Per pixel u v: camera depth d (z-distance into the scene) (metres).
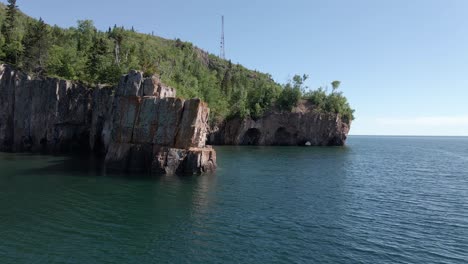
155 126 55.72
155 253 23.44
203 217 31.88
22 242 24.62
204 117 59.75
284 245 25.38
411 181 56.78
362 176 60.84
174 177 51.91
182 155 54.94
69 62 97.00
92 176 50.94
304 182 52.50
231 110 148.50
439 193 46.22
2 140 84.38
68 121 86.88
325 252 24.28
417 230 29.58
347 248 25.12
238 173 59.56
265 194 42.66
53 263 21.50
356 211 35.44
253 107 151.38
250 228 29.02
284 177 56.91
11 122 85.25
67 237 25.88
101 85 85.44
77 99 87.94
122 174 53.03
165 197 39.22
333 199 40.84
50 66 94.69
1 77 84.00
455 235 28.39
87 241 25.20
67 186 43.53
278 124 149.62
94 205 34.88
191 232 27.69
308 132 149.12
